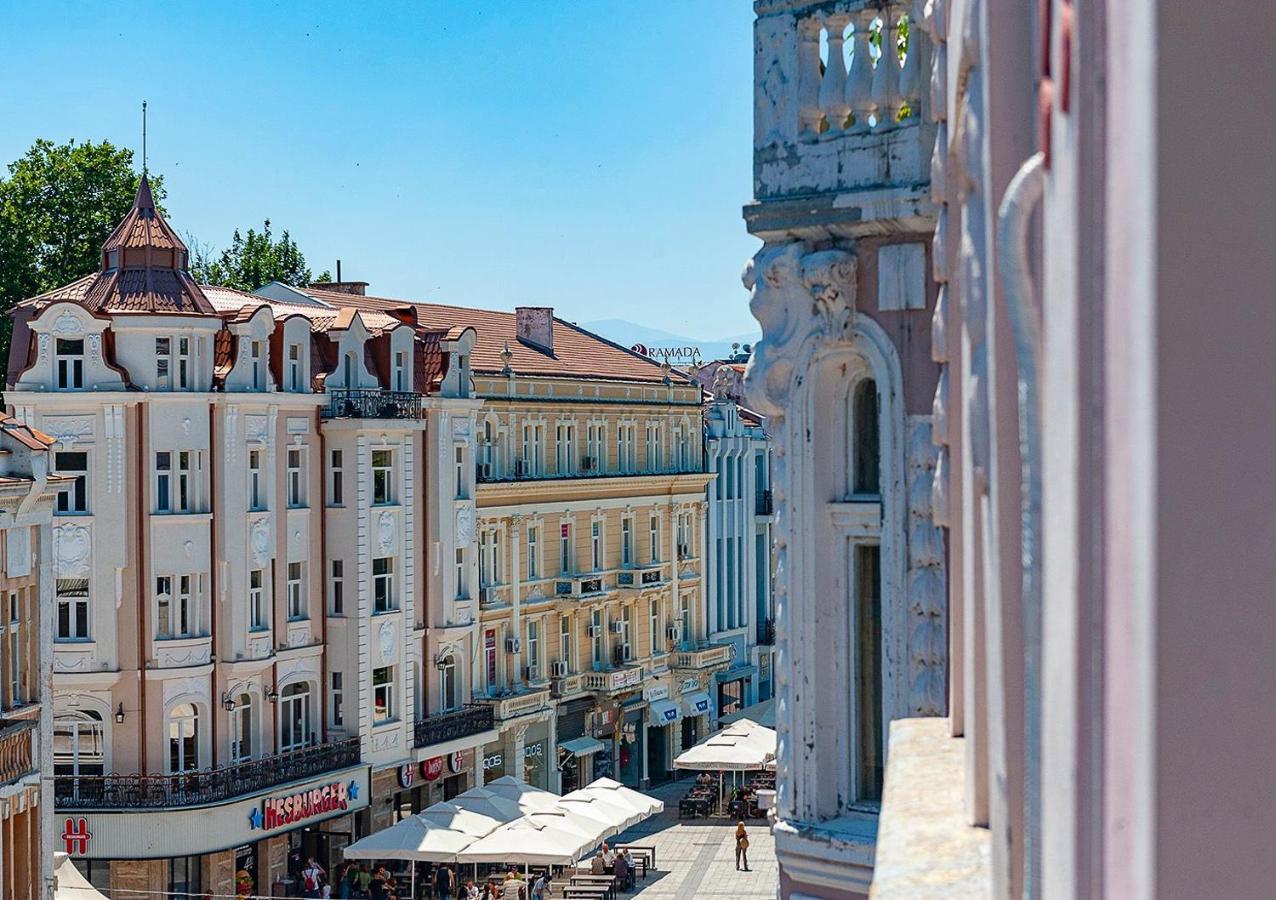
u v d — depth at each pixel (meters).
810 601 11.88
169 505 42.47
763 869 51.91
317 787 44.88
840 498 11.87
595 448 62.97
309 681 46.19
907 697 11.10
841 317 11.45
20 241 64.62
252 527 43.81
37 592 30.39
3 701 28.92
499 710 54.22
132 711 41.69
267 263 91.38
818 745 11.88
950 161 6.78
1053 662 2.80
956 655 7.46
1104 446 2.34
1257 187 2.05
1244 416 2.05
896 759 6.88
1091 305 2.42
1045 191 2.89
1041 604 3.07
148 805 40.94
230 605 43.19
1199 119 2.05
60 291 44.03
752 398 12.02
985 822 5.52
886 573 11.20
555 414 59.91
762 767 55.16
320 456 46.78
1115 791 2.27
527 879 45.38
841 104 11.38
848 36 11.52
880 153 11.18
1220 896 2.06
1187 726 2.06
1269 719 2.04
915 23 10.46
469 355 52.50
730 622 75.50
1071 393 2.51
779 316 11.85
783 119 11.71
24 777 29.22
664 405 68.50
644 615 66.44
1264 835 2.05
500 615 56.03
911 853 5.23
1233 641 2.06
